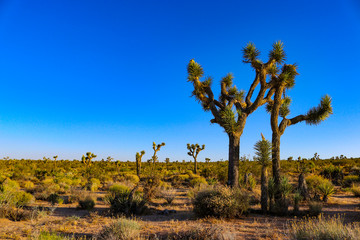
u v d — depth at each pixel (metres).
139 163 30.69
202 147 37.16
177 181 24.56
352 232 5.14
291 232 6.01
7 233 6.80
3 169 36.25
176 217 9.53
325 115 11.96
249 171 21.48
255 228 7.28
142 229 7.28
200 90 13.50
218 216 8.88
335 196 15.62
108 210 10.54
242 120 12.31
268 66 12.02
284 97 13.14
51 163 55.78
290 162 41.53
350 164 39.16
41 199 14.21
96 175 28.81
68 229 7.45
